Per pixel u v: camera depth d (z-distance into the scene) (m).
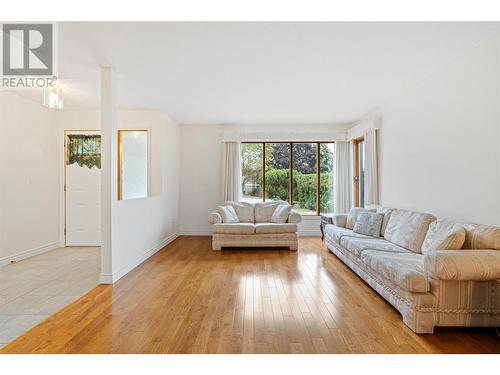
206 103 5.18
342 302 3.01
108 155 3.61
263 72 3.72
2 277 3.83
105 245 3.60
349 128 6.86
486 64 2.88
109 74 3.59
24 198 4.85
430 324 2.36
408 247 3.48
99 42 2.92
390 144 4.89
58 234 5.71
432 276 2.39
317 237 6.71
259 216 6.08
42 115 5.30
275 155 7.02
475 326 2.37
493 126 2.81
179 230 6.89
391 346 2.18
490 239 2.45
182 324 2.53
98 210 5.78
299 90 4.44
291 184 7.02
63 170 5.75
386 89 4.41
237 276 3.86
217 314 2.72
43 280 3.70
